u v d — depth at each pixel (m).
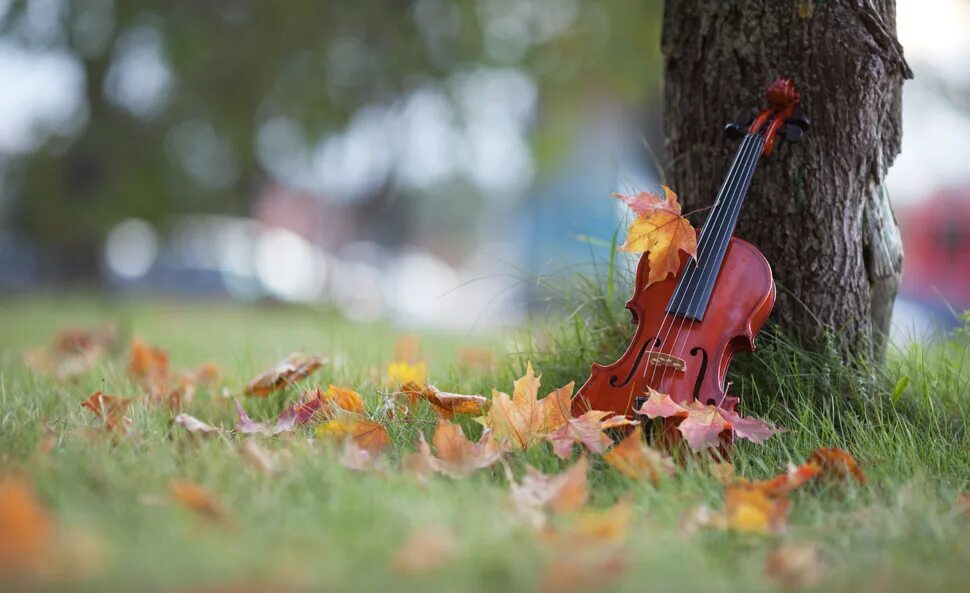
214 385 5.44
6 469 3.21
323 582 2.41
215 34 16.81
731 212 4.27
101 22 16.47
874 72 4.55
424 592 2.41
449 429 3.62
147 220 18.58
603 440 3.67
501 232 35.81
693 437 3.62
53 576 2.35
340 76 17.25
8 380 5.50
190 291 22.25
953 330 4.95
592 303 4.97
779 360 4.51
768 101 4.52
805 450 3.96
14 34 16.22
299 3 16.64
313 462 3.40
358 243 32.41
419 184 22.98
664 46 4.94
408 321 12.95
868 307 4.70
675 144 4.92
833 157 4.56
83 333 7.29
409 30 17.09
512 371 4.90
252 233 23.48
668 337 4.02
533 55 17.47
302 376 5.02
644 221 4.10
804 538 2.98
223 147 17.81
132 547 2.55
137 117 17.33
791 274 4.61
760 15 4.61
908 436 4.04
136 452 3.58
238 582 2.37
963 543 2.91
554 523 2.98
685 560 2.70
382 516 2.90
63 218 17.47
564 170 20.53
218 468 3.31
